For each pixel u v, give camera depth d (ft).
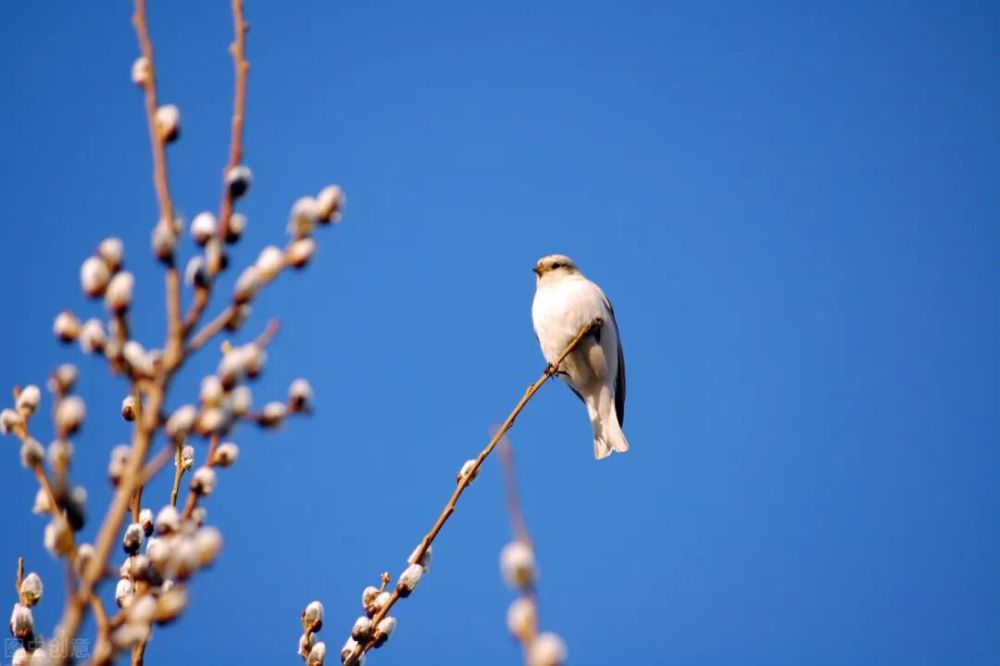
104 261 15.71
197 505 19.48
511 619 11.84
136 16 17.21
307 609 26.18
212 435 15.72
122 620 15.55
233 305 15.87
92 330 15.71
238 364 15.89
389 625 25.84
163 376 15.66
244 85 17.20
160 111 16.53
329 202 16.19
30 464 16.44
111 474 15.99
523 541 12.28
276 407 16.15
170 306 15.83
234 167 16.47
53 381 15.72
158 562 16.35
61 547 15.34
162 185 16.16
